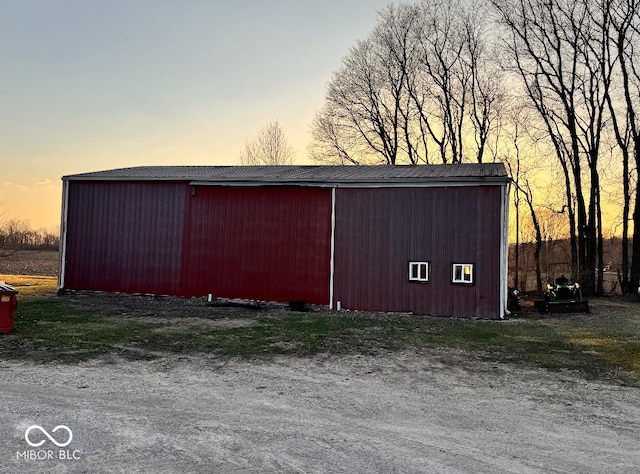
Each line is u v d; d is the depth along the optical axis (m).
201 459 4.27
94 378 6.80
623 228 23.47
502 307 13.77
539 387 6.89
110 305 14.84
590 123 24.25
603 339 10.72
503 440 4.89
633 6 23.02
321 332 10.99
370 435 4.96
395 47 32.22
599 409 5.95
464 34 29.98
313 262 15.32
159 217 16.75
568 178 24.92
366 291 14.81
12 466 4.04
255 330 11.05
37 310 13.23
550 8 24.77
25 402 5.71
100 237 17.22
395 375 7.42
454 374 7.55
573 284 17.44
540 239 26.55
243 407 5.75
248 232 15.96
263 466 4.16
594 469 4.27
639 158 22.58
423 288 14.34
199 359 8.15
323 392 6.44
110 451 4.39
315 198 15.44
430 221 14.41
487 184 13.93
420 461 4.35
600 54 24.02
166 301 16.09
